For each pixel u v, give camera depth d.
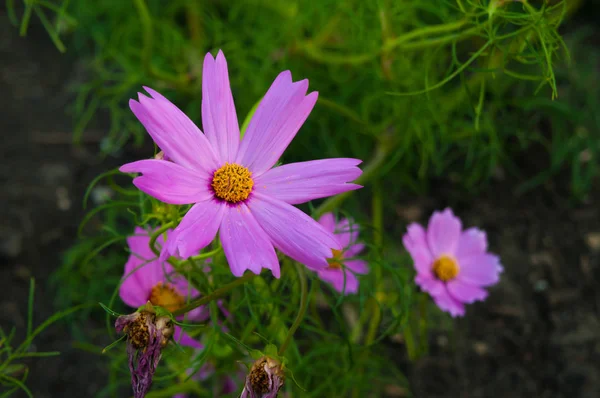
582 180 0.65
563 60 0.69
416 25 0.60
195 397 0.52
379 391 0.54
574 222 0.62
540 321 0.58
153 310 0.35
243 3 0.69
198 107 0.62
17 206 0.61
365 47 0.61
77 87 0.70
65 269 0.56
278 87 0.38
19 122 0.67
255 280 0.44
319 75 0.64
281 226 0.37
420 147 0.62
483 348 0.56
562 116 0.65
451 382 0.55
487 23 0.46
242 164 0.38
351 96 0.64
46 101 0.69
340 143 0.65
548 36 0.45
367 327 0.56
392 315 0.53
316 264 0.36
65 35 0.74
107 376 0.54
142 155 0.65
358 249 0.48
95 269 0.56
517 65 0.65
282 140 0.38
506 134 0.67
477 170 0.63
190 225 0.36
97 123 0.68
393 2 0.57
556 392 0.55
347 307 0.56
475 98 0.62
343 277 0.46
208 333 0.44
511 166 0.66
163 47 0.67
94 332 0.55
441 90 0.61
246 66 0.63
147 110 0.36
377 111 0.65
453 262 0.50
